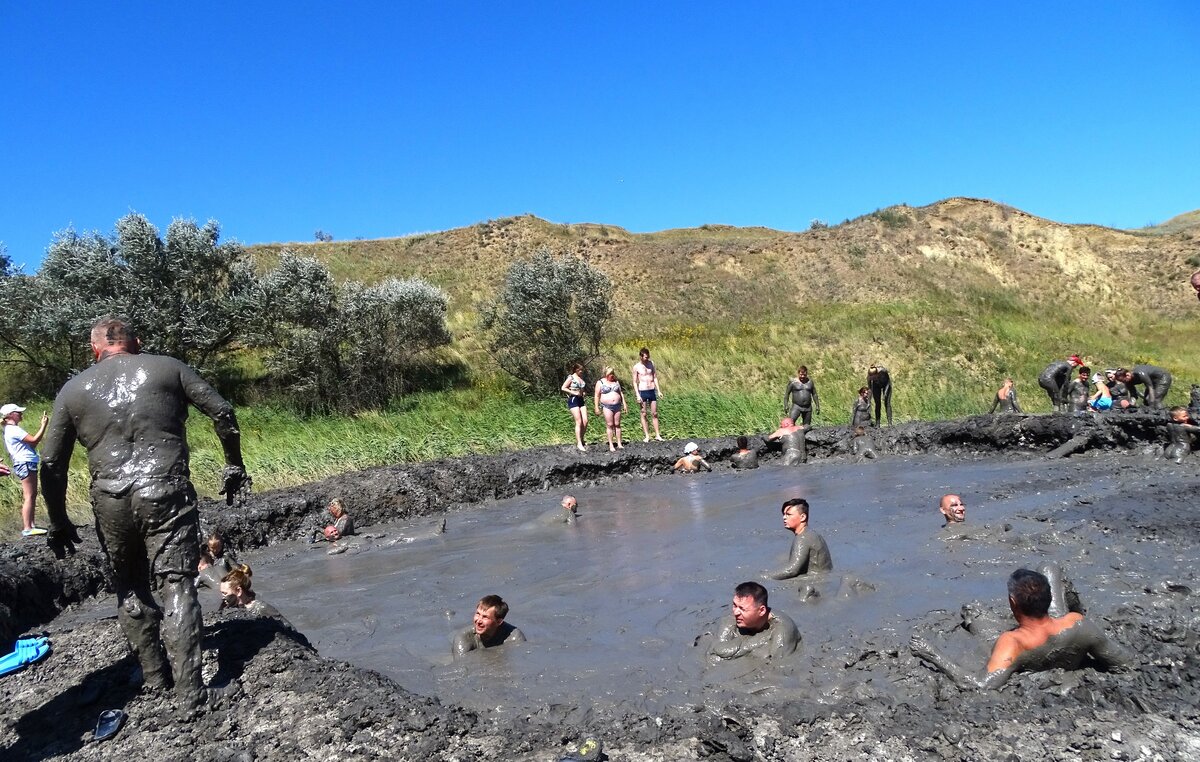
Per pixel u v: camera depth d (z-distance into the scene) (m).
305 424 21.23
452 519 11.84
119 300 22.12
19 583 7.76
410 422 20.58
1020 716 4.08
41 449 4.53
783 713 4.18
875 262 41.81
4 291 23.08
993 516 8.97
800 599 6.38
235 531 10.65
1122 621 5.19
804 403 17.58
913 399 24.11
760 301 38.91
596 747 3.91
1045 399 25.72
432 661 5.62
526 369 25.62
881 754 3.79
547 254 27.34
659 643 5.64
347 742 4.13
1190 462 11.88
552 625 6.24
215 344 23.84
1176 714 4.06
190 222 24.19
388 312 25.42
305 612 7.27
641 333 34.50
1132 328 39.59
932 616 5.74
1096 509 8.83
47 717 4.75
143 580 4.79
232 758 4.03
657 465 14.91
